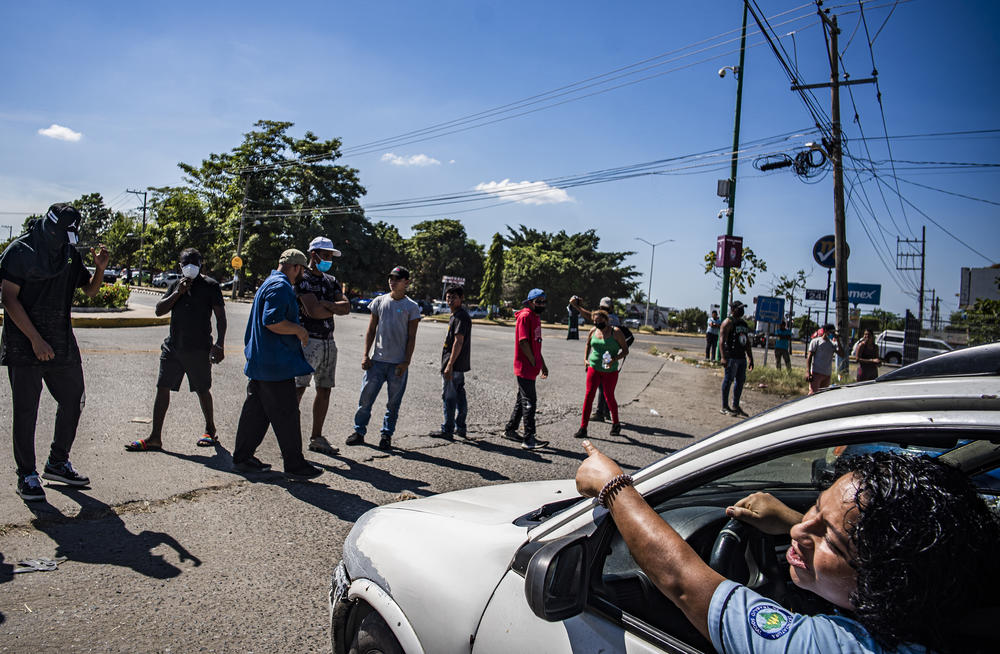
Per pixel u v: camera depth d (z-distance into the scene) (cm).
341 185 6309
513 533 195
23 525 405
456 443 716
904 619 105
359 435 668
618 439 810
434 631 181
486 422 846
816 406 136
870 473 115
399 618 193
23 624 299
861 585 110
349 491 519
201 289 581
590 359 801
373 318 658
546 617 146
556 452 711
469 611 176
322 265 621
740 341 1065
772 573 185
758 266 2038
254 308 523
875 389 133
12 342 423
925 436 118
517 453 692
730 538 188
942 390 121
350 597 221
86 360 1023
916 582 104
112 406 734
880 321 4400
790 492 213
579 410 996
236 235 5847
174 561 375
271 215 5888
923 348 3012
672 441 818
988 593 109
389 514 237
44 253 422
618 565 170
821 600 174
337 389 989
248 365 523
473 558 189
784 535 197
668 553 133
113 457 549
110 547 386
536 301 714
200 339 582
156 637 299
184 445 604
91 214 8562
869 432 124
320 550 406
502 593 173
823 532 122
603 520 168
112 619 310
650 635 145
